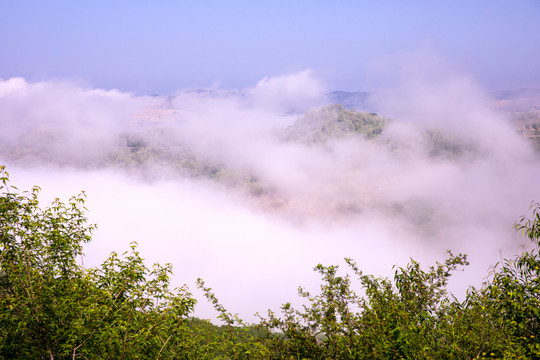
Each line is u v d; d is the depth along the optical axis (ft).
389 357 18.26
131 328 18.49
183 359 20.29
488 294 19.65
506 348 17.01
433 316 20.53
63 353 18.21
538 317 18.03
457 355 17.25
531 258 19.90
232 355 20.63
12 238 19.65
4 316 17.28
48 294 18.34
